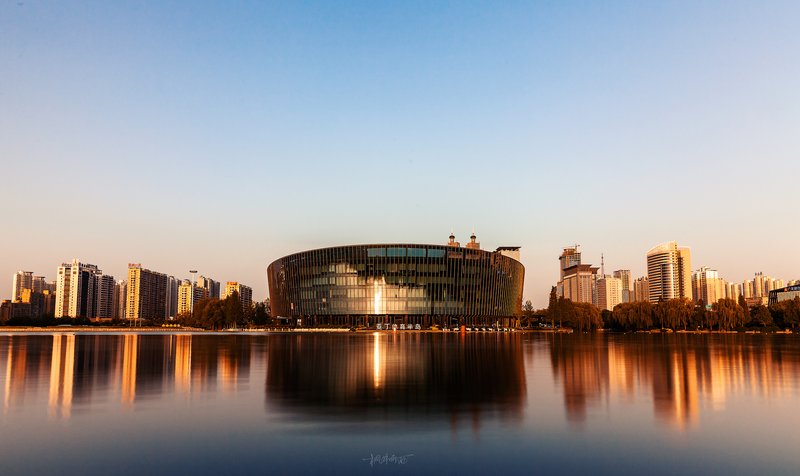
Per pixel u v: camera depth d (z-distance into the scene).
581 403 25.27
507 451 17.42
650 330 177.00
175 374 36.78
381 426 20.61
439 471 15.54
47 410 23.58
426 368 41.19
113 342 82.81
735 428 20.36
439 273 189.38
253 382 32.69
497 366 42.94
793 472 15.48
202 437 19.02
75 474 15.20
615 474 15.34
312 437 19.08
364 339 99.62
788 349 69.00
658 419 21.88
